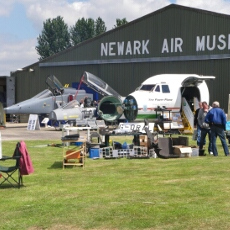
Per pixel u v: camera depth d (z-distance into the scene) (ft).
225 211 25.04
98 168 41.22
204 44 100.73
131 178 35.65
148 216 24.44
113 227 23.00
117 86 113.09
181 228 22.43
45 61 124.67
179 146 49.08
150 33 107.96
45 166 42.68
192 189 30.73
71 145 57.26
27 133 80.23
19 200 29.17
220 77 98.73
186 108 80.84
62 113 86.28
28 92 127.95
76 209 26.35
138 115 81.05
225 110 97.96
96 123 65.36
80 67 119.03
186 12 102.89
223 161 43.86
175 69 104.78
